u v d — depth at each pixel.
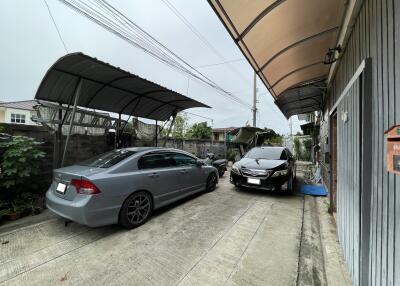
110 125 5.81
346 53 2.75
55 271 2.32
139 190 3.52
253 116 15.65
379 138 1.56
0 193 3.83
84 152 5.41
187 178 4.71
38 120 4.33
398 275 1.24
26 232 3.21
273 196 5.38
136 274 2.29
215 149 13.78
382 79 1.51
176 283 2.16
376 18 1.62
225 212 4.17
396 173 1.27
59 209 3.07
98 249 2.77
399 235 1.24
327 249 2.85
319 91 5.80
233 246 2.89
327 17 2.64
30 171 3.88
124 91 5.34
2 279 2.19
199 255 2.66
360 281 1.84
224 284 2.16
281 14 2.50
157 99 6.16
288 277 2.28
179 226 3.50
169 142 10.10
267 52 3.34
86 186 2.91
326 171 5.73
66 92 4.59
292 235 3.25
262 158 6.05
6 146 3.64
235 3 2.23
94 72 4.09
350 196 2.33
